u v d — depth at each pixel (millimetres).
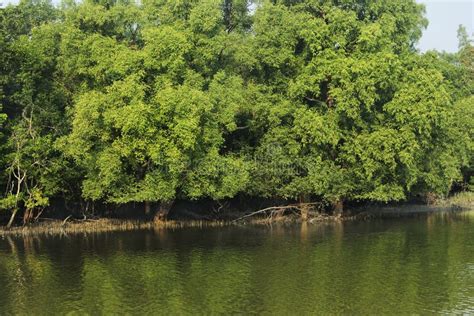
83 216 49156
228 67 50469
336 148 50719
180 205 53125
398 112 48188
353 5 51844
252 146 52469
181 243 40531
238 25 55844
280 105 48406
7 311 25750
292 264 33781
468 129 62594
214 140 45219
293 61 50312
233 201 54438
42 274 31812
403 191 53625
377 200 55531
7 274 31812
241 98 46375
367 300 26938
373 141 47875
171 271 32281
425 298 27203
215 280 30391
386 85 48094
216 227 48469
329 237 43062
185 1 46969
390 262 34250
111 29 47375
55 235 44125
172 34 43719
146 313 25375
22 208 47344
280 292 28219
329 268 32781
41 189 45219
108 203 50188
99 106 41094
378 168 48812
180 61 43594
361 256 35844
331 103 50406
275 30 49688
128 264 34000
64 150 43281
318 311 25500
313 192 51000
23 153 43125
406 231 46094
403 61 52469
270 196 50875
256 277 30922
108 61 43188
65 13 46875
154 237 43156
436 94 47969
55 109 45750
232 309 25828
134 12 47438
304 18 49906
